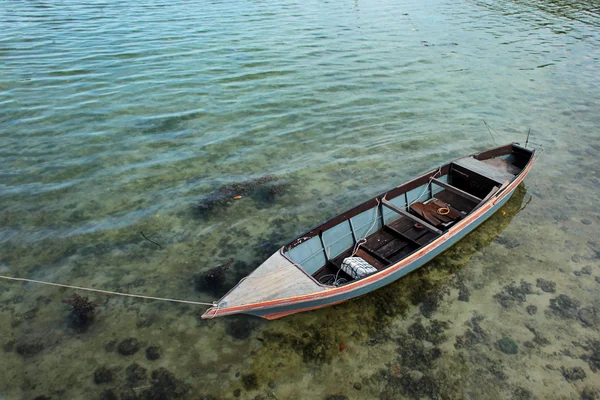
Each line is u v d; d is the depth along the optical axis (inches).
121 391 330.6
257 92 881.5
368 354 363.3
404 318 399.2
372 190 593.3
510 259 476.1
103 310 401.7
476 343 375.6
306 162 655.1
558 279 447.5
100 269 450.3
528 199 586.9
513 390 336.5
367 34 1330.0
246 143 699.4
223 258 470.9
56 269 447.8
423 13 1633.9
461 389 337.1
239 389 332.5
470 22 1499.8
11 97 808.3
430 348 370.3
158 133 716.7
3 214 519.5
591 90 950.4
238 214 540.1
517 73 1046.4
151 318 394.9
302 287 361.1
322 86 924.0
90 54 1039.6
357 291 382.0
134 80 906.1
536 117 826.2
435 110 839.7
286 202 565.3
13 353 358.6
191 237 500.4
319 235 436.1
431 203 556.4
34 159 629.9
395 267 397.1
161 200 558.9
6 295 413.4
